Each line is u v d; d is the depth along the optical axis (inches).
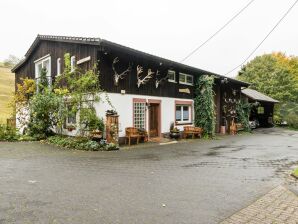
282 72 1718.8
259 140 764.0
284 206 224.2
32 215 191.5
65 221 183.3
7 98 1672.0
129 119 628.4
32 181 279.3
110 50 570.3
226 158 451.5
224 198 240.8
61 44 685.9
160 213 202.7
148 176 314.5
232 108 1059.9
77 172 325.1
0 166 349.1
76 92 562.9
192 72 834.2
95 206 213.2
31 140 626.8
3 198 225.0
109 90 585.0
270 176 329.1
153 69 699.4
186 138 773.3
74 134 609.9
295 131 1190.3
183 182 291.3
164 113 733.3
